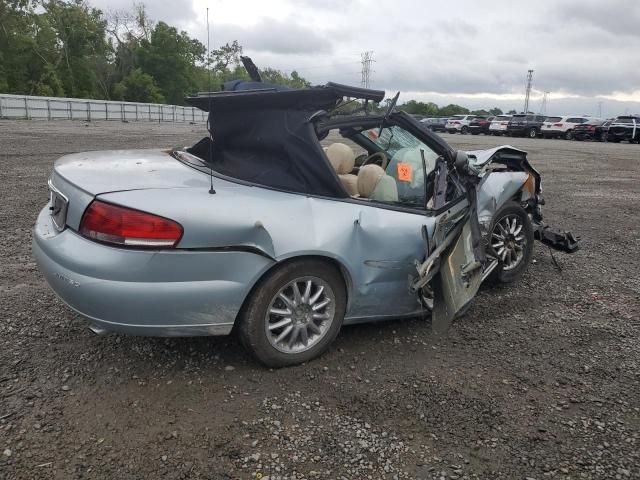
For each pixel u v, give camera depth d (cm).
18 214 740
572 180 1394
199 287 303
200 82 7738
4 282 475
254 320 326
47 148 1664
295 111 350
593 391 339
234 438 279
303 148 345
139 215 292
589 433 296
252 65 471
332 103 358
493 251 453
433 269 369
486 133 4769
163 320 302
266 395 319
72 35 6800
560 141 3741
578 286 529
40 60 6619
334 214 345
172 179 329
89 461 258
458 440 287
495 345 396
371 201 372
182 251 297
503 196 476
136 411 297
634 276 568
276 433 285
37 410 293
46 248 322
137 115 5169
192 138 2358
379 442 282
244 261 312
